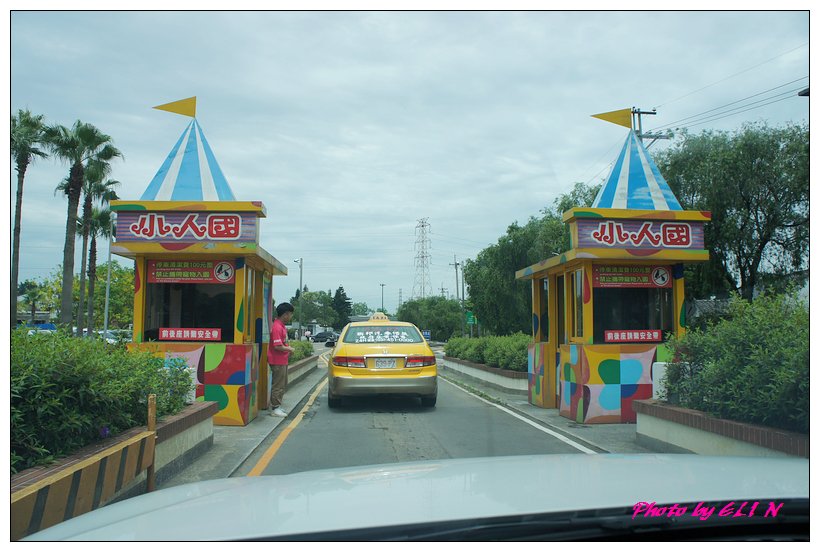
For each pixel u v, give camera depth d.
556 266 10.38
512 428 9.07
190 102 10.17
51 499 3.33
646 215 9.30
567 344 10.13
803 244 15.61
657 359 9.45
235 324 9.30
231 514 2.20
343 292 128.50
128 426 5.17
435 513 2.06
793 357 4.90
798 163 14.98
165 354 9.12
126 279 48.09
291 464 6.65
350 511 2.12
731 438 5.46
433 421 9.80
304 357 20.23
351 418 10.15
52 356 4.31
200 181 9.66
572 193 25.45
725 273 16.53
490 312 29.14
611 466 2.88
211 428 7.45
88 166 27.02
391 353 10.90
